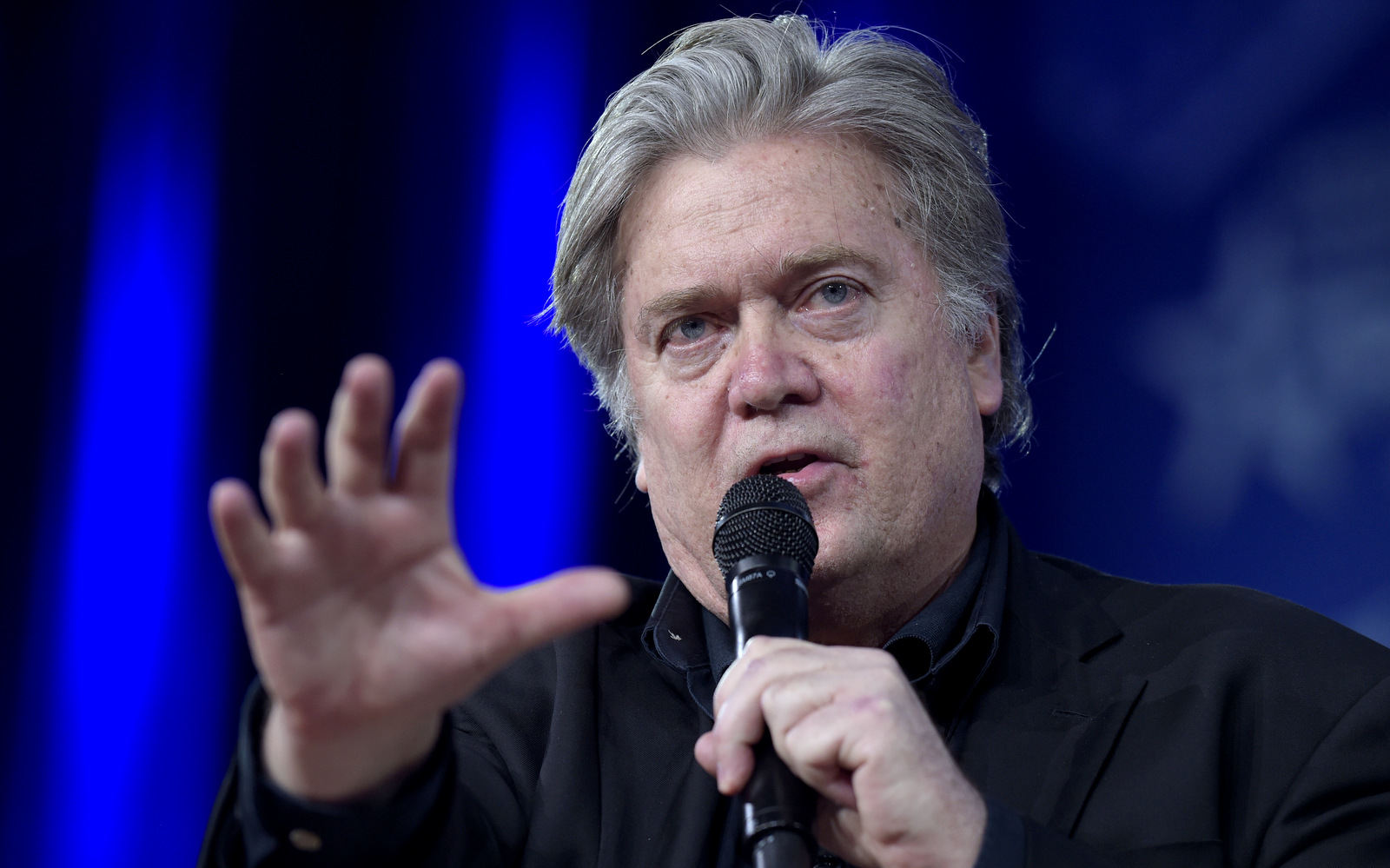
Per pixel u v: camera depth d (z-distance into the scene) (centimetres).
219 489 121
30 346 561
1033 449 541
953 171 225
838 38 238
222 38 579
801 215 207
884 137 219
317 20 592
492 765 203
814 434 199
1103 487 531
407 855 148
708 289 207
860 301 207
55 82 576
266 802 140
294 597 127
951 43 568
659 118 219
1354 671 195
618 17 596
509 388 574
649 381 217
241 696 540
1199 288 529
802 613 162
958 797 142
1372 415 498
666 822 196
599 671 224
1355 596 492
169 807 525
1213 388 523
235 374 563
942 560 211
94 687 536
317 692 129
